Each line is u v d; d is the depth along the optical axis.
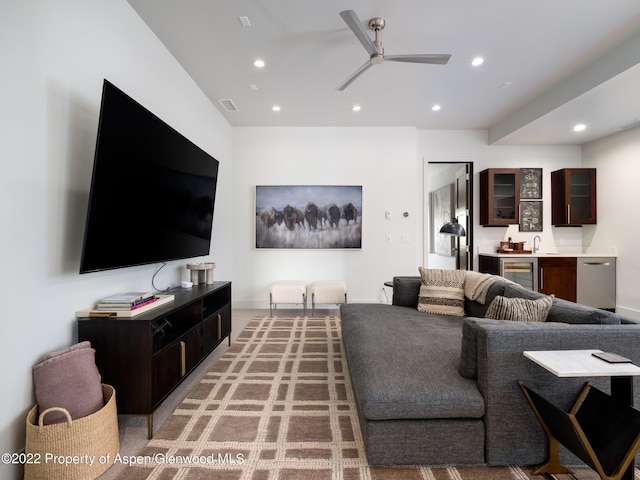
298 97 3.68
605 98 3.16
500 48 2.72
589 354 1.26
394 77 3.20
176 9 2.25
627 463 1.12
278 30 2.48
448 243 5.82
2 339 1.30
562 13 2.29
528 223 4.79
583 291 4.23
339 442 1.60
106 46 1.97
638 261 3.98
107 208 1.67
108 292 1.98
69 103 1.68
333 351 2.89
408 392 1.40
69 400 1.38
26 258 1.41
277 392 2.12
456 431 1.40
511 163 4.82
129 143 1.82
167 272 2.78
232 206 4.64
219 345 3.06
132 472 1.39
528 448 1.39
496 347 1.38
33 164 1.46
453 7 2.23
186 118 3.12
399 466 1.42
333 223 4.64
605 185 4.39
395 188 4.68
